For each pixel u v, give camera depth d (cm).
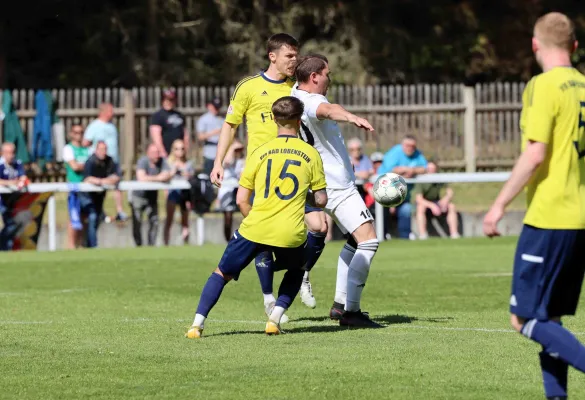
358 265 2277
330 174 2303
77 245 5022
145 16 9719
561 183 1426
